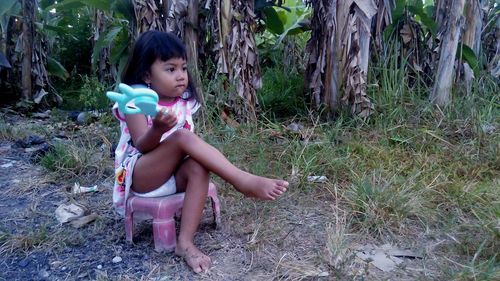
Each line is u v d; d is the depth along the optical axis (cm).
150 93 175
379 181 273
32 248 221
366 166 303
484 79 421
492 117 365
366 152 317
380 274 202
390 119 361
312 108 392
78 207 256
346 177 291
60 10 489
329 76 376
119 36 446
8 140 376
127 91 173
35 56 466
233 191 270
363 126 359
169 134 214
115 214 255
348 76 363
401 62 397
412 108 378
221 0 359
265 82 458
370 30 390
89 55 570
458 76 408
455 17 369
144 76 209
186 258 207
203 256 207
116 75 471
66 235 230
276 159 314
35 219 250
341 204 261
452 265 207
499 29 449
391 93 375
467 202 260
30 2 460
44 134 386
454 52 375
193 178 210
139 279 199
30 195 279
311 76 398
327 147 318
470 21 403
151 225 241
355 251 219
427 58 420
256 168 294
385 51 404
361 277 197
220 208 255
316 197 270
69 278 201
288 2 558
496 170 302
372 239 230
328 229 235
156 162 208
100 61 514
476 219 246
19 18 465
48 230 238
